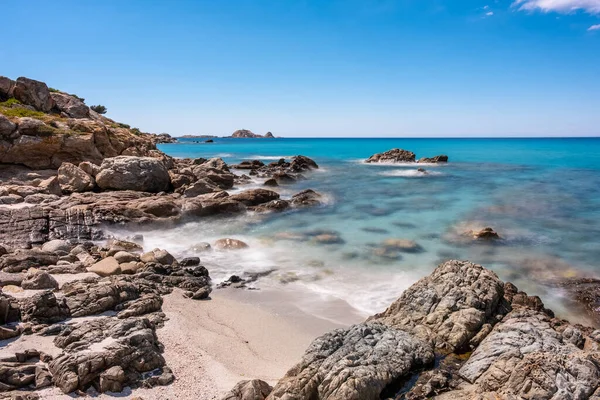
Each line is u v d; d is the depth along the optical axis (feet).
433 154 338.75
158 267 52.37
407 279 55.26
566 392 22.18
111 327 33.06
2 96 135.13
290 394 25.30
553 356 24.97
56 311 35.58
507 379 25.11
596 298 49.57
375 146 530.27
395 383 27.96
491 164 229.45
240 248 67.26
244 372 32.30
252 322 42.04
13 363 27.94
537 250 69.51
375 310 45.80
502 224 87.04
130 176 94.58
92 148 109.60
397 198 118.83
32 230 63.72
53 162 103.71
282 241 72.64
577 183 147.74
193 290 48.52
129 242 62.85
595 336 32.63
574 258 65.62
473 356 30.37
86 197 81.56
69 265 49.44
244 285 52.31
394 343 30.53
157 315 39.63
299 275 56.29
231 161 250.98
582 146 500.33
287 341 38.55
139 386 28.60
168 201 82.33
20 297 38.47
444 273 40.98
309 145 559.38
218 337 37.68
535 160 258.78
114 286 40.70
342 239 74.69
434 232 80.53
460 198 118.83
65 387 26.73
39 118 113.60
